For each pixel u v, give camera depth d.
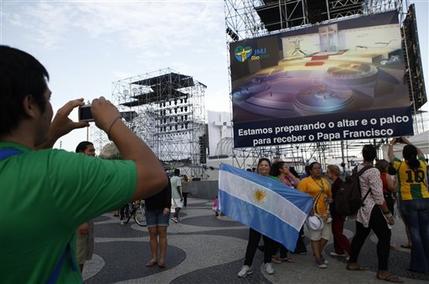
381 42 13.30
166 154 49.81
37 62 1.16
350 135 13.30
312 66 13.95
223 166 6.76
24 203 0.99
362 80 13.35
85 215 1.06
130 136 1.20
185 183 19.14
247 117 14.54
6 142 1.10
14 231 0.97
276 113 14.21
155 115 51.94
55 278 1.06
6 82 1.06
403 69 13.01
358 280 5.79
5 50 1.11
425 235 6.05
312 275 6.14
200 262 7.20
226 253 7.95
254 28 20.53
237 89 14.76
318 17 21.95
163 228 6.92
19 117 1.10
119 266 7.00
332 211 7.19
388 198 7.70
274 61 14.42
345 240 7.22
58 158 1.06
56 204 1.01
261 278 6.05
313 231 6.62
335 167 7.53
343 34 13.74
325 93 13.70
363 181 5.96
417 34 14.41
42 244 1.01
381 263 5.80
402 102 12.91
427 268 6.01
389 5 17.08
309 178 6.95
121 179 1.08
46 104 1.17
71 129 1.45
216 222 12.96
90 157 1.13
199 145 46.75
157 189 1.16
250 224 6.29
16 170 1.02
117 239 10.12
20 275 1.00
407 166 6.23
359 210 6.00
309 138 13.77
